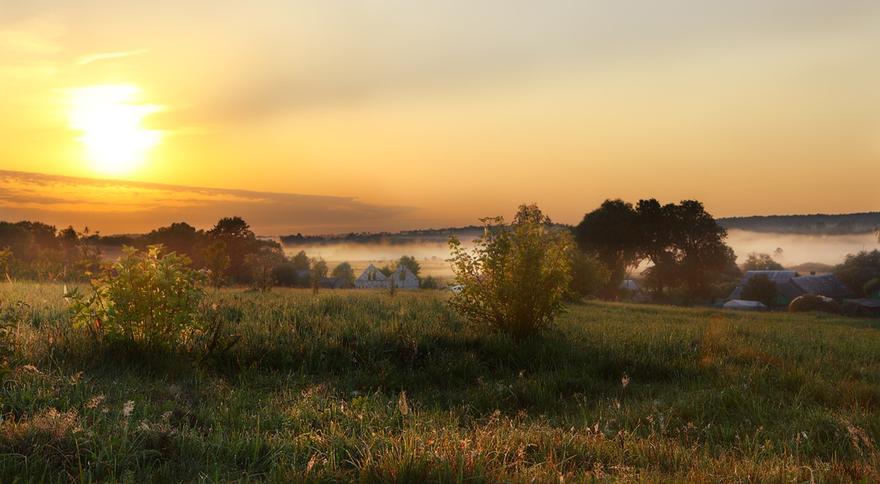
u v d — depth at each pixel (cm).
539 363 988
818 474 449
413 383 850
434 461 416
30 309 989
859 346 1383
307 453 469
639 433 628
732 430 636
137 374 734
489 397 770
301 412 613
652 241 7831
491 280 1183
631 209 8069
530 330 1152
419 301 1823
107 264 823
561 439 543
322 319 1129
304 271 8075
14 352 648
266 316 1124
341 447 483
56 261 2792
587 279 3281
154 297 798
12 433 443
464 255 1214
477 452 442
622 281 7950
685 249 7925
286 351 902
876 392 816
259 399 683
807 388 845
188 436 491
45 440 435
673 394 830
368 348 959
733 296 8644
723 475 450
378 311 1379
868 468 458
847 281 8794
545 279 1161
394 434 550
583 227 8044
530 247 1180
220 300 1293
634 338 1223
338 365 902
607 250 7744
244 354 869
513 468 452
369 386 827
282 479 405
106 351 778
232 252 7481
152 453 444
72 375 654
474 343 1062
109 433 464
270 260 2823
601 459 502
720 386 857
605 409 733
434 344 1015
